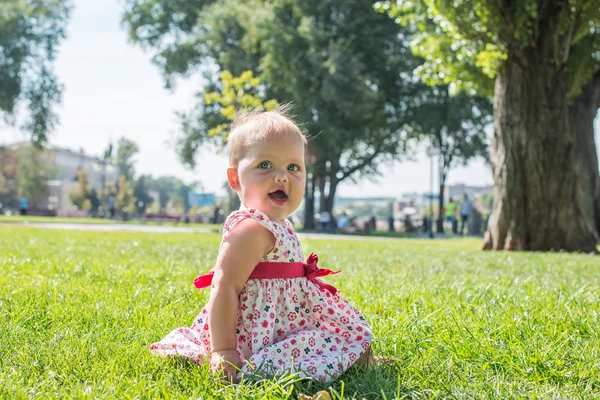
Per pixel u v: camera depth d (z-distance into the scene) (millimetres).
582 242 12953
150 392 2217
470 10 12742
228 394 2207
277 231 2686
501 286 5422
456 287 5145
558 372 2557
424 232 40688
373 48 35188
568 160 13062
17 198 82438
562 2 12648
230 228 2656
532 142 13008
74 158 115875
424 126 37469
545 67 12977
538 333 3221
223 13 34781
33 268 6066
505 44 12867
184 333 2939
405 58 35531
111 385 2309
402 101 38656
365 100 32344
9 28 34562
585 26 12766
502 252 12234
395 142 40000
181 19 38562
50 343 2881
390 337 3162
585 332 3385
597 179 16562
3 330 3125
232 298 2559
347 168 41031
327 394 2217
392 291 4805
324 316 2791
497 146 13539
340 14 34688
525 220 13070
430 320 3529
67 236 13711
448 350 2906
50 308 3729
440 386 2406
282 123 2830
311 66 32094
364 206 111125
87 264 6434
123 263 6844
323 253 10281
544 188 12992
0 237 12438
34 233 14906
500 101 13445
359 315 2855
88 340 2957
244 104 21406
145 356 2727
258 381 2367
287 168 2793
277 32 32188
